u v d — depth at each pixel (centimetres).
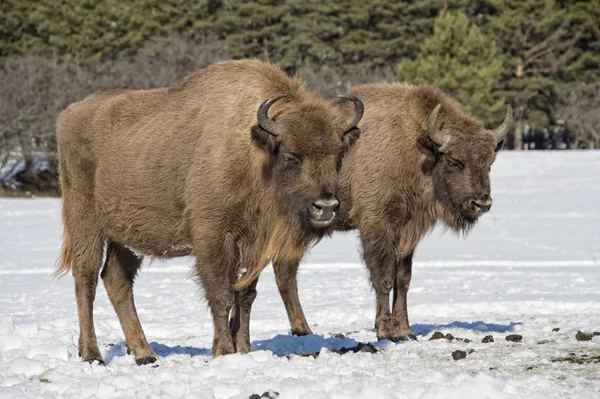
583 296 5350
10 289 6316
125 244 3441
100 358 3303
